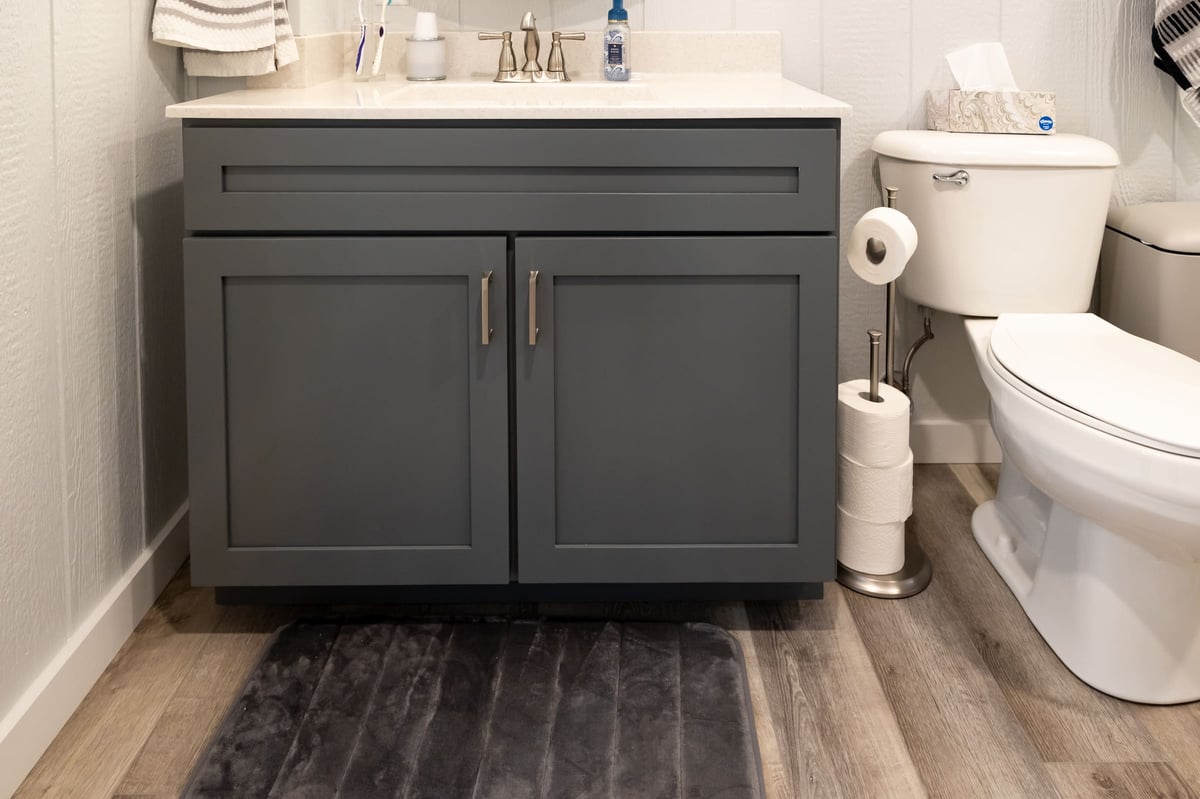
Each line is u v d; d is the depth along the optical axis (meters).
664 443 1.59
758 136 1.49
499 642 1.61
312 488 1.60
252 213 1.51
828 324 1.54
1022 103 1.97
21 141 1.32
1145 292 1.98
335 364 1.56
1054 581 1.61
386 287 1.54
